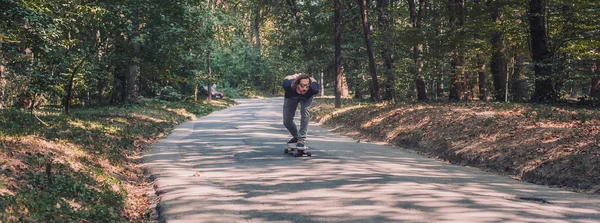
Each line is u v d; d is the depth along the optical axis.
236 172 8.72
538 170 8.79
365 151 12.21
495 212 5.40
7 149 7.43
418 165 10.05
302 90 10.58
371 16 33.81
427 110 16.64
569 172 8.20
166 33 26.30
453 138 12.37
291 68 74.62
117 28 25.28
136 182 8.50
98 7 22.12
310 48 39.31
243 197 6.47
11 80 17.67
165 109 28.52
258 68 86.00
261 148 12.32
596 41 21.78
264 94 83.88
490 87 37.28
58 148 9.00
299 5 39.81
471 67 26.70
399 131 15.25
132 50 27.03
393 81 31.22
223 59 48.16
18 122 12.45
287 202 6.10
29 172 6.33
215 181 7.78
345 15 36.09
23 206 4.92
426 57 27.64
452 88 28.44
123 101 29.67
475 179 8.37
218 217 5.45
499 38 24.78
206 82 46.16
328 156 10.83
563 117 12.18
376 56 34.72
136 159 11.12
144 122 19.89
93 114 20.42
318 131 19.12
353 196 6.34
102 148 10.89
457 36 25.05
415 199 6.10
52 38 17.61
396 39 29.08
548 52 21.16
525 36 23.48
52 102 26.75
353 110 22.89
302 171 8.64
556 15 20.95
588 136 9.38
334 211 5.57
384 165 9.68
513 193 6.95
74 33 24.19
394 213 5.41
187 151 12.05
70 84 18.86
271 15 43.12
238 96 73.50
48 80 18.17
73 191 6.07
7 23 15.57
